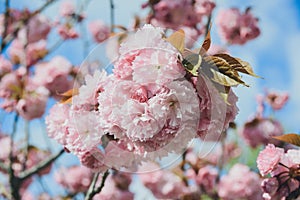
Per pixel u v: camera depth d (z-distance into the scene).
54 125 0.69
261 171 0.83
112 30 1.12
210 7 1.57
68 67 1.54
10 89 1.49
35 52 1.67
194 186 1.65
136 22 1.28
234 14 1.80
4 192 1.19
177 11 1.47
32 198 1.77
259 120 1.82
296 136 0.78
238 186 1.69
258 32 1.81
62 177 1.67
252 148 1.83
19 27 1.42
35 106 1.47
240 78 0.62
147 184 1.60
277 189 0.83
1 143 1.59
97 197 1.56
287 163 0.83
